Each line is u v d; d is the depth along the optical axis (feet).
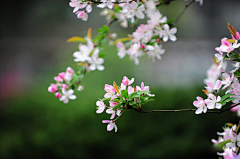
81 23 28.99
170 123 13.01
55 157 12.75
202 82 16.07
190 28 28.43
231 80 6.59
